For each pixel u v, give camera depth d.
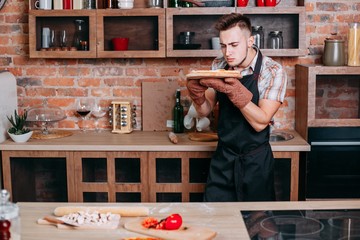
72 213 2.25
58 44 4.29
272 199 3.46
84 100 4.52
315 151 3.97
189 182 3.94
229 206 2.41
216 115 4.34
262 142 3.34
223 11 4.09
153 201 3.97
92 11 4.14
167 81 4.46
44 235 2.07
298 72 4.28
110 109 4.43
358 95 4.05
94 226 2.14
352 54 3.98
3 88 4.12
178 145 3.87
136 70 4.47
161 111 4.45
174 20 4.25
